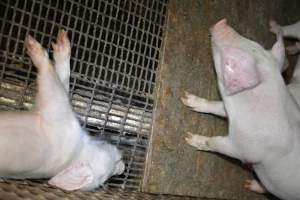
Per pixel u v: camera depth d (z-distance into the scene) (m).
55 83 0.59
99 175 0.64
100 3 0.69
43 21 0.68
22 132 0.56
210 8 0.81
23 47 0.64
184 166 0.78
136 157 0.75
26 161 0.56
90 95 0.70
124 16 0.73
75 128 0.62
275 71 0.69
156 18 0.75
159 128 0.75
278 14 0.91
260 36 0.88
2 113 0.56
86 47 0.69
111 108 0.73
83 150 0.63
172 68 0.76
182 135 0.77
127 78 0.75
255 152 0.71
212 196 0.81
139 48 0.74
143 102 0.75
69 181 0.57
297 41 0.93
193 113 0.78
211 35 0.72
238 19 0.85
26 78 0.65
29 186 0.56
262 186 0.85
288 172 0.73
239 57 0.63
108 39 0.74
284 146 0.70
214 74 0.80
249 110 0.69
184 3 0.78
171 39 0.76
